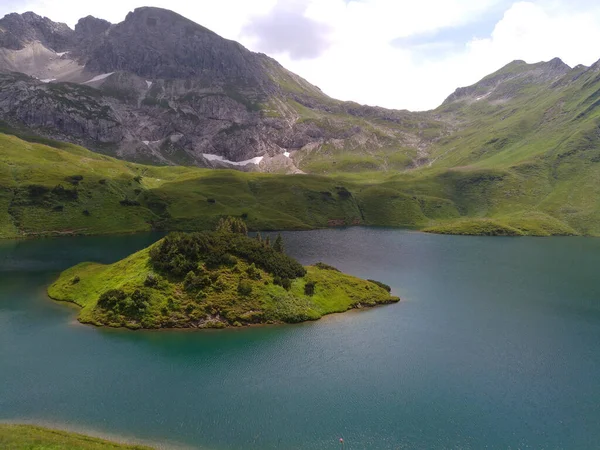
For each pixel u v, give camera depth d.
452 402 61.62
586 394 65.06
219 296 92.75
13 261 148.00
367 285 116.56
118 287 94.00
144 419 54.19
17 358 70.81
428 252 195.25
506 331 92.38
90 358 71.62
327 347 80.44
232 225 136.00
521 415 58.84
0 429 47.47
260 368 70.38
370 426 54.75
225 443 49.94
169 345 78.06
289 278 104.69
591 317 103.12
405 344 83.50
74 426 51.97
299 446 49.97
